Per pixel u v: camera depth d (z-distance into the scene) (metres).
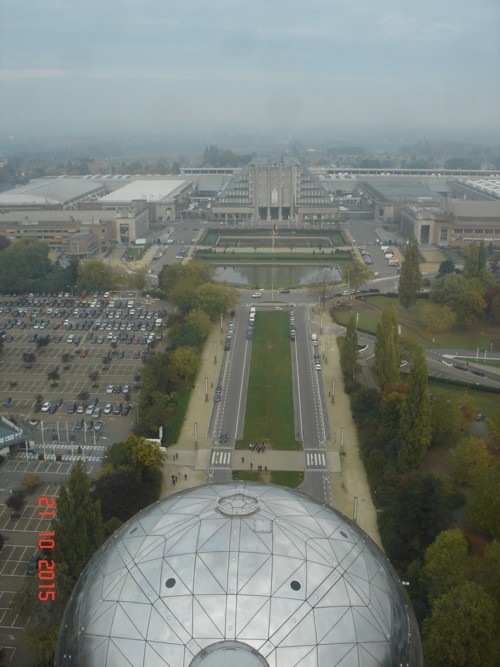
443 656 110.00
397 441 191.12
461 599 113.94
